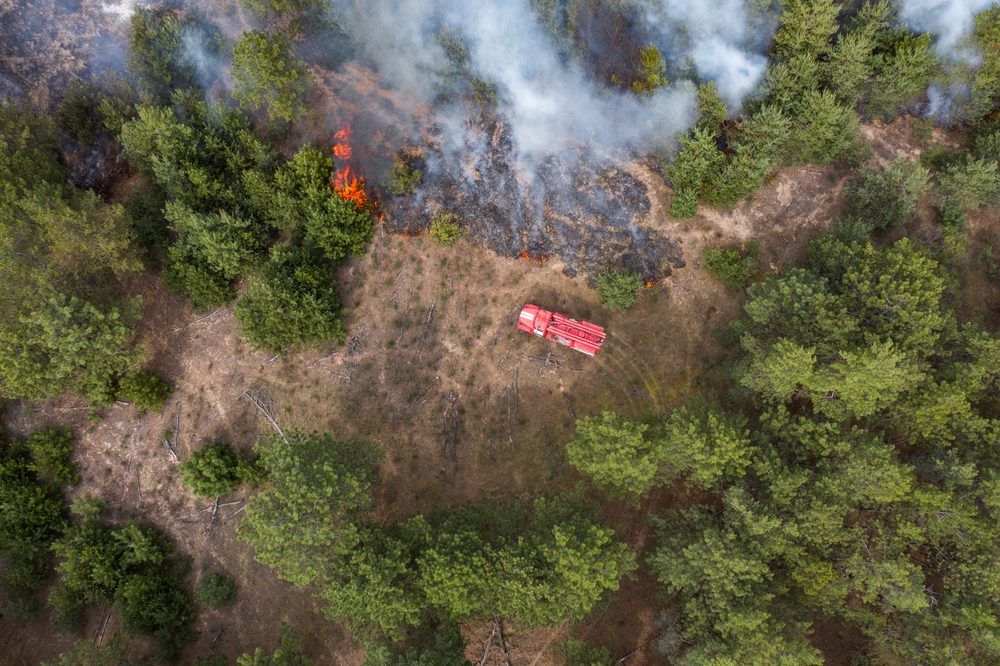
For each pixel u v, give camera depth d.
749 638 33.12
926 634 34.19
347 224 43.47
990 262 44.75
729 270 43.66
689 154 41.28
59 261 39.94
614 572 34.06
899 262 36.94
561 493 41.22
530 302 45.41
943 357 38.16
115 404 45.50
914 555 37.31
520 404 45.06
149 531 44.03
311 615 43.94
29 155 42.88
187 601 43.91
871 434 37.66
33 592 43.97
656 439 37.47
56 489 44.97
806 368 34.06
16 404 45.78
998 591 33.62
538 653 42.41
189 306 46.47
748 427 42.03
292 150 45.62
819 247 41.41
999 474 33.94
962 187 41.84
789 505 35.31
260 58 38.44
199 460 42.72
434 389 45.34
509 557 35.28
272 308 41.50
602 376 44.94
